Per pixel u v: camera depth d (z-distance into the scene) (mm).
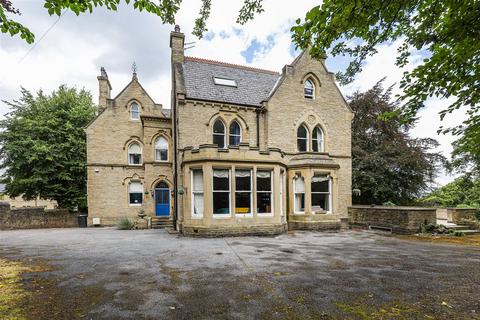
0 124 19016
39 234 13695
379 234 13062
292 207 15250
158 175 18703
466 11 3375
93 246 9586
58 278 5719
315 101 17953
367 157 20156
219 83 17141
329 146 18062
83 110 21766
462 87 3924
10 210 17438
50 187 19656
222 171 12508
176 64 17031
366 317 3918
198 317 3912
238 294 4809
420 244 10102
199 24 5871
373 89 22609
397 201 21094
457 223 14141
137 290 5008
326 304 4371
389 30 4152
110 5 4188
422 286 5238
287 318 3883
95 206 18438
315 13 3604
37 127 19219
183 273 6102
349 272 6191
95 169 18641
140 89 20250
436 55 3793
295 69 17625
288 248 9156
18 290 4977
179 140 14938
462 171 10836
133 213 19109
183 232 12531
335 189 15258
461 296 4734
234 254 8141
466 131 4426
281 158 13867
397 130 21250
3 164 19297
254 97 17375
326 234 13055
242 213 12641
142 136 19922
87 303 4410
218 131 16047
